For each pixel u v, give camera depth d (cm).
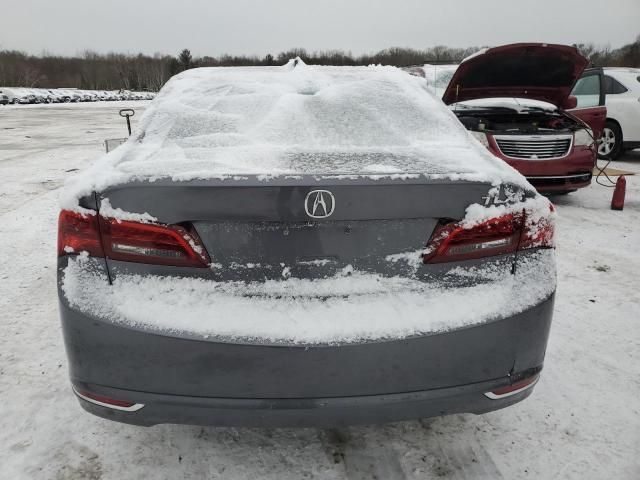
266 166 164
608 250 417
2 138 1328
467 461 185
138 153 183
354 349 143
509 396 159
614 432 200
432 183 148
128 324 143
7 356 249
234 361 142
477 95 555
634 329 282
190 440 193
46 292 327
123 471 178
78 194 149
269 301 147
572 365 246
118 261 148
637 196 614
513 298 155
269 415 146
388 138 202
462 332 148
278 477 175
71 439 192
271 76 256
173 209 144
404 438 196
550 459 186
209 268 147
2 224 486
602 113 717
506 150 527
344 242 148
